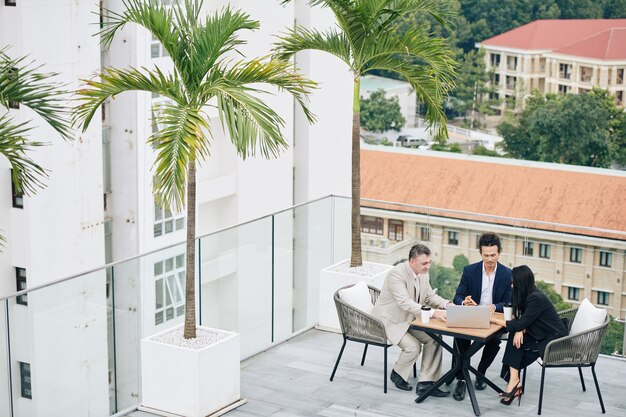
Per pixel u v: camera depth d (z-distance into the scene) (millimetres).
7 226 15992
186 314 8031
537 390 8383
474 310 7902
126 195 17906
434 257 10469
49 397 8438
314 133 24891
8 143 9500
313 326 10242
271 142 7434
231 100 7496
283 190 24188
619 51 62219
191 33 7754
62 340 8438
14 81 9617
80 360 8570
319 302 10211
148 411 8031
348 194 26875
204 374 7809
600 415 7895
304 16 23656
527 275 7977
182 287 9031
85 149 16625
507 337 8523
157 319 8914
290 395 8344
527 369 8844
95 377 8672
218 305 9516
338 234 11000
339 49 10398
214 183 21781
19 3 14914
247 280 9812
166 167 7270
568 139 65062
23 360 8211
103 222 17406
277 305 10242
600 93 63500
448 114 67625
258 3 21766
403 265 8406
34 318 8250
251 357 9320
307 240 10602
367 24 10133
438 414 7883
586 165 64625
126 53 17062
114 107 17578
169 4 17547
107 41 8203
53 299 8344
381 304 8453
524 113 65125
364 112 70562
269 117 7523
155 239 18438
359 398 8242
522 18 64375
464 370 8016
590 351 7875
